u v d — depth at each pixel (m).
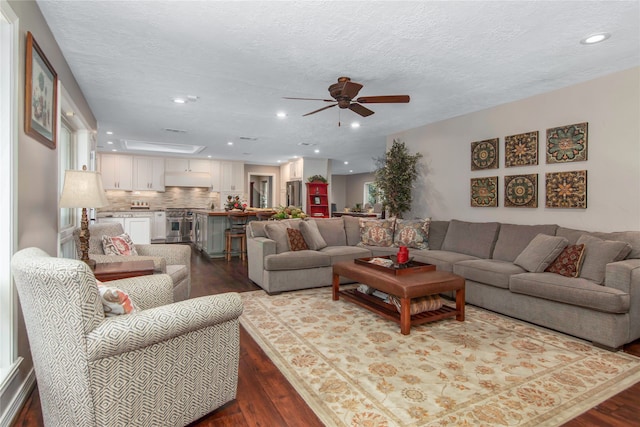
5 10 1.66
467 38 2.61
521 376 2.22
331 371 2.28
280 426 1.72
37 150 2.18
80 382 1.31
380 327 3.05
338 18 2.31
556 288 2.91
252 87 3.73
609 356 2.52
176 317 1.49
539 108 3.98
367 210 11.12
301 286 4.27
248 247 4.87
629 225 3.26
